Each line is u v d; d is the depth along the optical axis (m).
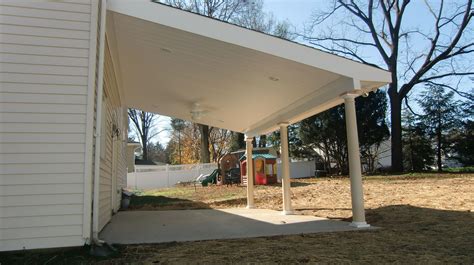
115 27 5.19
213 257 3.87
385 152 25.44
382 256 3.89
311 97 6.78
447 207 7.39
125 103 10.06
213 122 10.17
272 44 5.26
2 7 4.17
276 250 4.18
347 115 5.76
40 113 4.09
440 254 3.96
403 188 10.88
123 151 12.07
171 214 8.34
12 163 3.96
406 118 22.11
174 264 3.60
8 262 3.64
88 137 4.16
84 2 4.36
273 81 6.38
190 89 7.66
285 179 7.93
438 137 21.06
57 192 4.02
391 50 19.80
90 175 4.12
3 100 4.04
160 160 50.00
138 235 5.18
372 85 5.91
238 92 7.34
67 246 3.97
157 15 4.80
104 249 3.98
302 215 7.55
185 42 5.32
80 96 4.21
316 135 20.14
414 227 5.64
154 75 7.16
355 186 5.73
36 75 4.14
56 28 4.25
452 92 20.91
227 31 5.07
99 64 4.43
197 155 35.66
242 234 5.20
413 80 19.09
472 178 12.68
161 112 10.48
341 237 4.93
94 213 4.21
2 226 3.86
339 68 5.52
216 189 15.73
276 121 8.38
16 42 4.15
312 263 3.65
